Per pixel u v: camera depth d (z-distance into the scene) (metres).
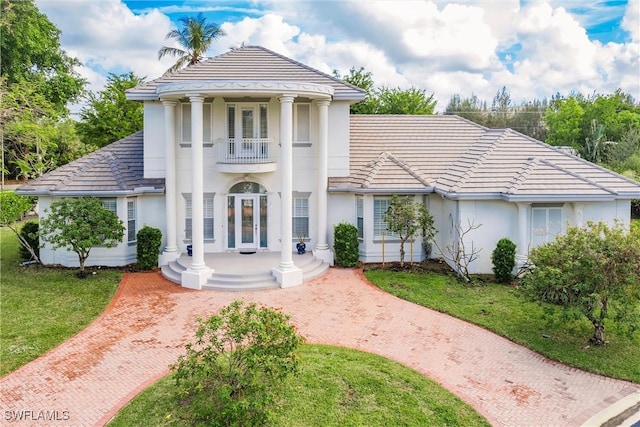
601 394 10.68
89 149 41.56
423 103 51.50
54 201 21.06
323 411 9.56
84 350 13.06
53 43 41.28
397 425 9.17
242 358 9.45
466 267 19.52
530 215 19.62
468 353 12.80
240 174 22.55
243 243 23.20
